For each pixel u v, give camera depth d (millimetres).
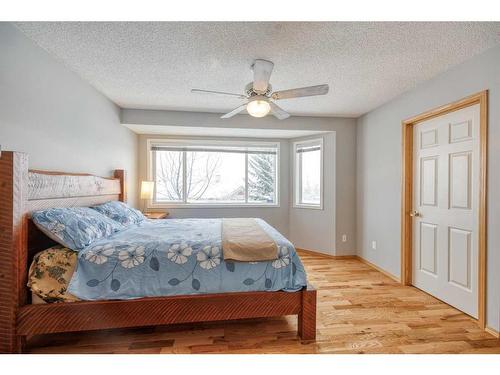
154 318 1633
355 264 3545
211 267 1714
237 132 3908
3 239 1429
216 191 4363
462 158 2172
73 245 1595
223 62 2115
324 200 3943
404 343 1757
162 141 4152
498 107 1811
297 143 4277
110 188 2883
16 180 1433
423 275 2629
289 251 1817
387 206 3113
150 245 1717
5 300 1451
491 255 1868
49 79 1958
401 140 2855
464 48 1871
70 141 2240
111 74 2352
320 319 2061
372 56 1998
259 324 1996
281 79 2439
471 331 1899
